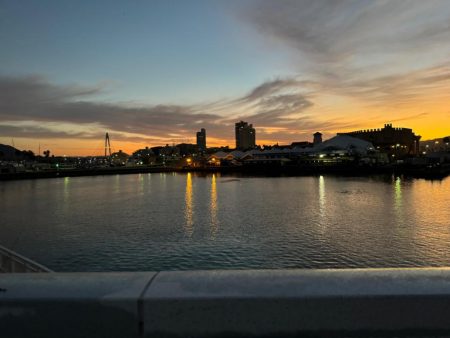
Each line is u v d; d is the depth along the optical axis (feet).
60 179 406.21
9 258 39.52
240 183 283.18
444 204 136.05
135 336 4.34
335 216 114.93
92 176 473.26
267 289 4.50
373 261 65.26
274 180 304.50
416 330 4.33
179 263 67.87
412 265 62.64
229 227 101.09
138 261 69.87
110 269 65.31
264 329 4.33
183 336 4.33
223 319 4.35
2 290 4.49
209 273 4.96
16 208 158.30
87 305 4.33
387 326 4.34
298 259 67.72
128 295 4.38
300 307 4.35
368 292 4.39
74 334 4.35
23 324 4.36
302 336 4.35
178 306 4.33
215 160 580.30
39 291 4.46
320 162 421.59
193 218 119.24
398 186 216.33
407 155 445.78
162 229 101.04
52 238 92.94
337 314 4.34
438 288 4.43
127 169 538.88
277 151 471.62
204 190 229.86
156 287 4.56
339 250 72.90
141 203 168.25
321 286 4.54
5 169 436.76
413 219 105.50
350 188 210.79
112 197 201.26
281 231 93.25
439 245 74.74
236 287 4.56
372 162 382.22
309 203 149.07
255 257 69.82
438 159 357.82
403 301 4.33
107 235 94.79
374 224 99.45
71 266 67.62
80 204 169.89
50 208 157.07
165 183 316.19
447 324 4.31
